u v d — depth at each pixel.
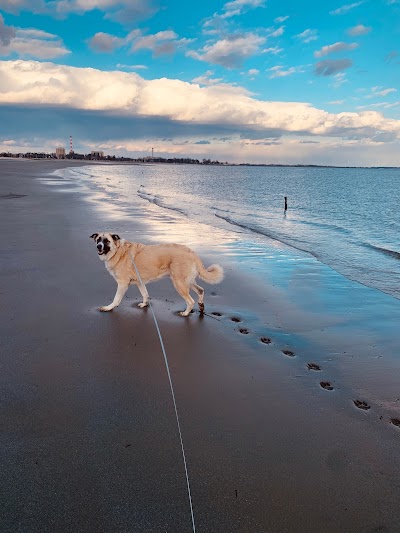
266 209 13.94
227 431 2.10
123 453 1.90
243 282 4.64
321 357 2.95
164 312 3.64
